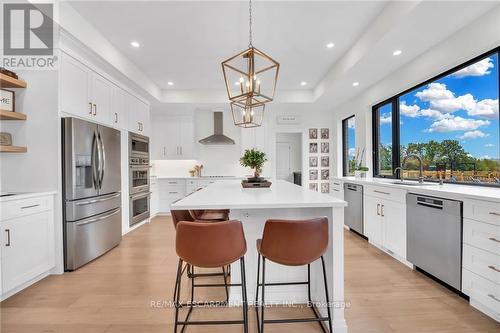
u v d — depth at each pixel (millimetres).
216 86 5113
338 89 4469
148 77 4574
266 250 1562
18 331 1732
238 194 2154
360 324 1781
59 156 2682
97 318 1883
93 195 3035
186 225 1486
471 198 1963
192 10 2629
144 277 2582
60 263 2668
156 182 5789
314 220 1532
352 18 2793
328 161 6289
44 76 2672
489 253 1828
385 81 3879
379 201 3309
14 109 2627
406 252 2750
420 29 2496
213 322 1597
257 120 6246
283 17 2768
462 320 1818
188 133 6086
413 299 2104
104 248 3246
